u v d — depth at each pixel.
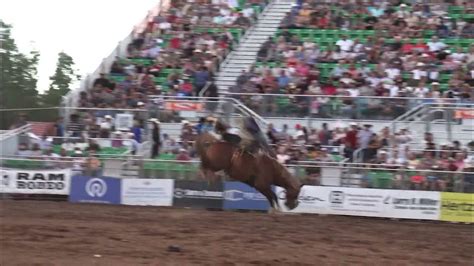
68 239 18.69
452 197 28.73
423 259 17.91
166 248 17.64
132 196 31.48
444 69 37.81
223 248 18.08
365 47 40.25
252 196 30.09
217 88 39.22
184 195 30.97
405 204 29.08
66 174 32.47
